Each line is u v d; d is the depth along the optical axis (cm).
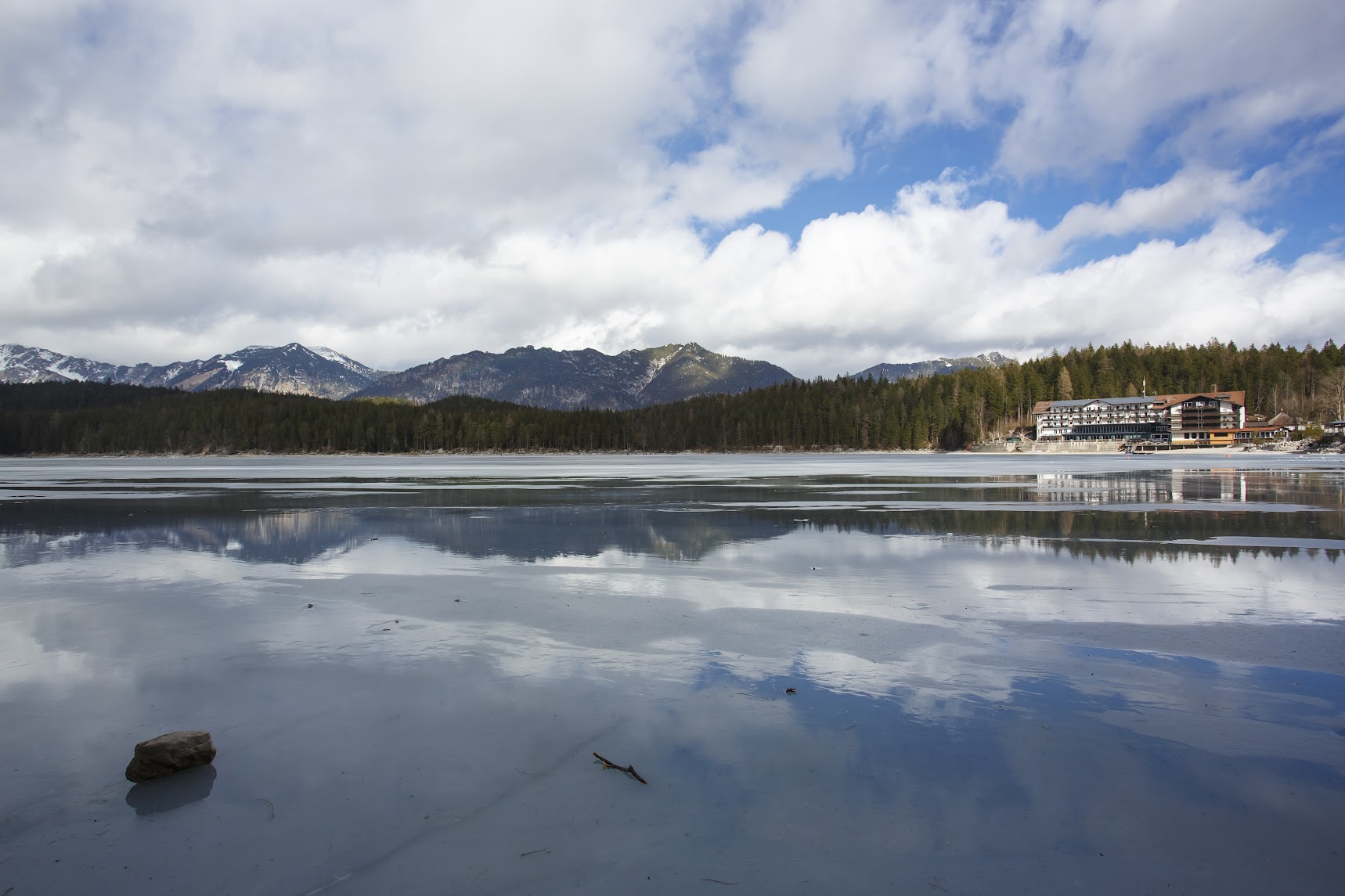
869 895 510
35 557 1902
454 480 5819
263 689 916
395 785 674
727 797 649
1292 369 17312
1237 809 623
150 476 6725
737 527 2470
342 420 18375
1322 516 2736
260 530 2447
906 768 700
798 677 954
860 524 2575
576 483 5297
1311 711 834
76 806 643
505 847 574
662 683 932
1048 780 675
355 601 1378
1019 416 18075
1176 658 1023
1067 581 1550
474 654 1051
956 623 1212
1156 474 6031
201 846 581
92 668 999
